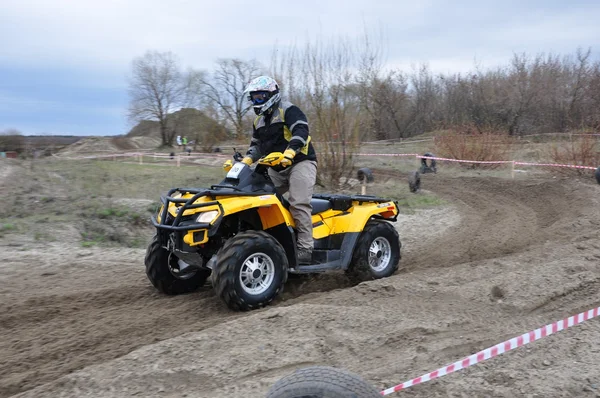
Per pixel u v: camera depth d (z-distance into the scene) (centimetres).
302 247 615
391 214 740
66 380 399
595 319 519
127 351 473
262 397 375
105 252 893
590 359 436
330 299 578
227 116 3925
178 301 621
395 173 2222
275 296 574
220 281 544
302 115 610
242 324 489
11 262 810
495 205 1409
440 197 1573
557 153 1958
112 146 6009
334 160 1595
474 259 845
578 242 841
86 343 495
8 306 593
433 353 447
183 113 5756
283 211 595
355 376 266
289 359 429
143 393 386
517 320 527
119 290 664
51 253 870
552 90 3897
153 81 5666
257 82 609
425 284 629
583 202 1306
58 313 579
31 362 455
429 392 386
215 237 600
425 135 4275
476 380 402
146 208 1232
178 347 445
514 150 2481
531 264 716
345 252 666
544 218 1192
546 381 399
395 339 471
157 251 625
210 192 562
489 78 4172
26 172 1906
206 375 405
